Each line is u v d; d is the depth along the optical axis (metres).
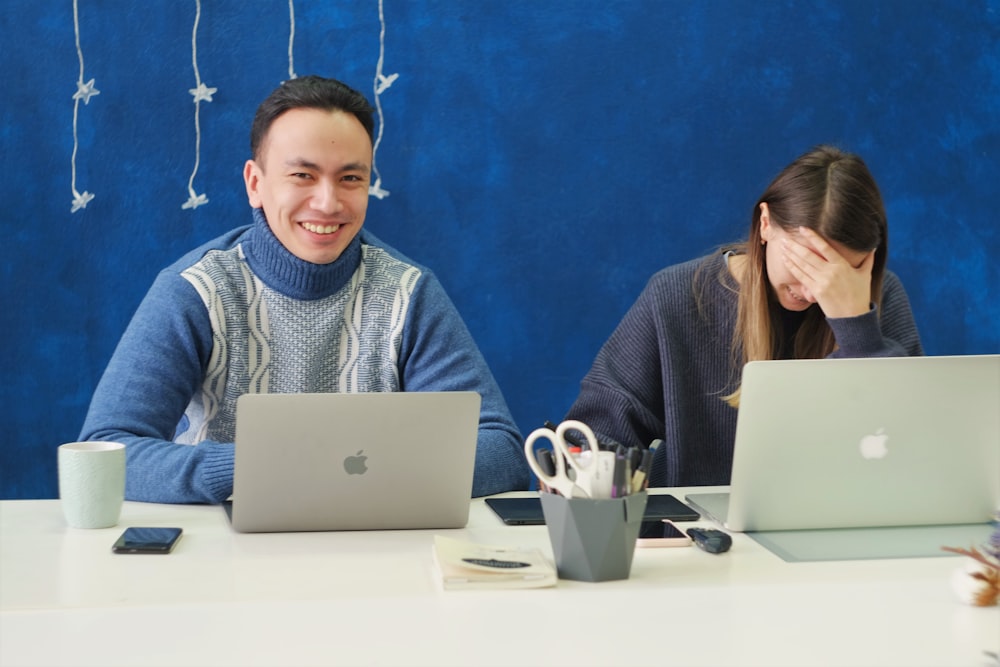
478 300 2.60
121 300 2.48
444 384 2.04
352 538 1.47
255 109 2.50
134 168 2.47
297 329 2.04
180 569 1.30
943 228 2.76
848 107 2.70
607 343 2.20
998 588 1.20
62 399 2.48
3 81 2.41
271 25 2.49
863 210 1.86
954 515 1.54
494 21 2.56
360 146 1.97
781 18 2.66
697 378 2.14
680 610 1.18
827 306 1.88
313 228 1.96
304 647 1.06
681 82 2.63
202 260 2.03
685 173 2.65
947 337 2.77
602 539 1.26
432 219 2.57
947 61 2.74
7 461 2.48
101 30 2.44
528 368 2.63
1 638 1.07
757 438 1.45
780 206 1.91
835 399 1.45
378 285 2.10
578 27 2.59
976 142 2.76
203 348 1.99
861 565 1.35
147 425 1.84
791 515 1.50
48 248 2.45
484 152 2.58
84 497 1.48
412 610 1.17
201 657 1.03
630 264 2.64
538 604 1.19
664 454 2.13
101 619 1.12
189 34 2.46
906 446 1.49
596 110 2.61
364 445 1.46
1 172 2.43
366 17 2.52
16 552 1.36
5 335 2.45
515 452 1.88
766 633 1.12
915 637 1.11
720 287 2.14
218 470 1.61
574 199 2.62
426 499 1.51
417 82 2.54
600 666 1.03
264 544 1.43
